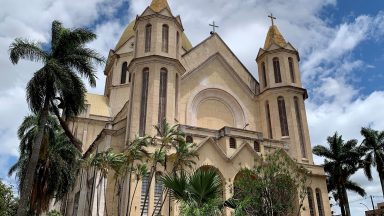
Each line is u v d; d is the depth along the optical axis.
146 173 27.91
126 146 32.50
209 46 44.38
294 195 28.52
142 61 36.75
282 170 28.27
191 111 39.47
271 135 40.94
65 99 26.73
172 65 36.97
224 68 43.84
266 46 46.91
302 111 41.31
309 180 36.75
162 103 35.19
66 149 37.53
